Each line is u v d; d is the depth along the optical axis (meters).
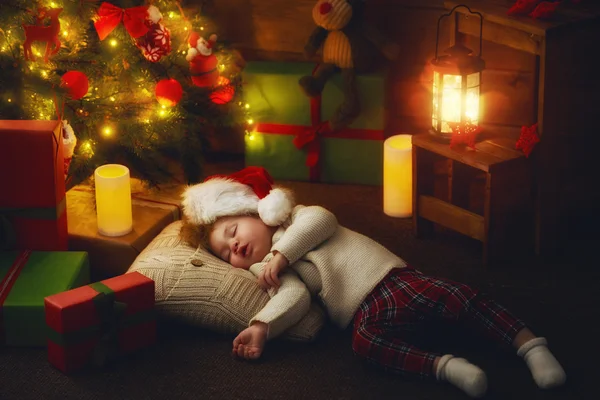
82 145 2.62
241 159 3.30
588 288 2.42
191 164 2.87
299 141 3.05
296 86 3.01
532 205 2.67
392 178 2.82
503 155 2.49
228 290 2.19
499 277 2.50
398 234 2.77
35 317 2.11
